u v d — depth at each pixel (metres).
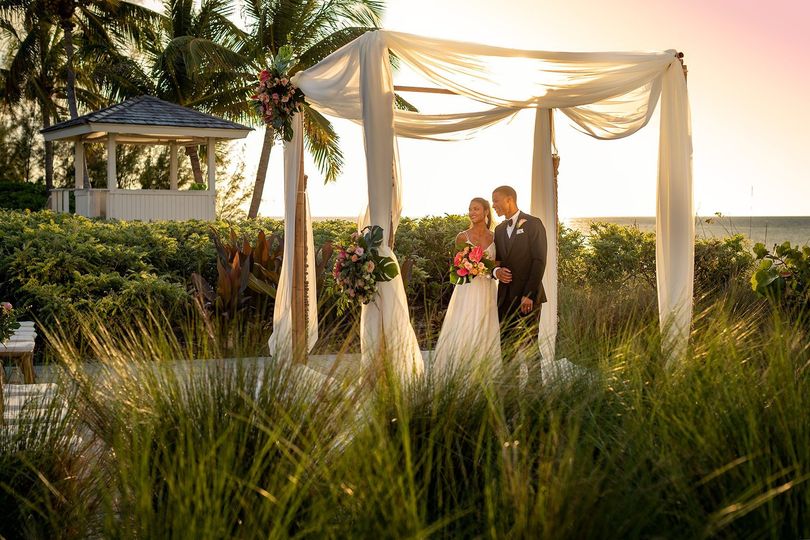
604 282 10.66
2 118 29.58
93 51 26.03
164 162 29.56
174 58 22.86
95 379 3.82
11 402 5.26
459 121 7.78
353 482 2.80
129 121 18.36
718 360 3.61
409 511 2.51
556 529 2.44
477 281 6.71
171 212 18.86
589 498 2.52
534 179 7.39
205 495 2.67
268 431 2.97
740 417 3.06
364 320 6.25
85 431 3.85
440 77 6.39
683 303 5.77
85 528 3.17
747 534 2.60
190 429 3.16
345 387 3.49
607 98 6.71
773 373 3.33
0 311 6.25
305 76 7.35
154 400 3.52
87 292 9.33
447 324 6.76
